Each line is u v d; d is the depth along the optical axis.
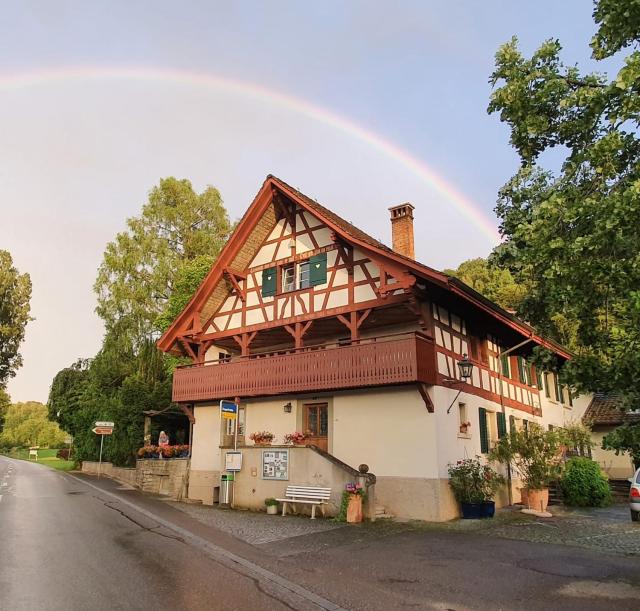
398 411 15.23
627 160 6.74
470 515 14.39
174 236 33.81
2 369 43.31
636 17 6.42
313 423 17.22
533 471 15.88
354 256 17.11
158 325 28.62
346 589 7.48
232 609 6.51
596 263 6.40
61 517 13.54
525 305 8.32
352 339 16.39
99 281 31.28
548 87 7.30
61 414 39.56
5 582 7.49
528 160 8.05
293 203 19.16
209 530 12.09
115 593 7.01
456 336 16.98
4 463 45.78
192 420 20.38
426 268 14.50
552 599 7.00
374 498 14.20
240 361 18.45
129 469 25.42
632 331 6.48
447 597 7.14
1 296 43.06
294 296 18.41
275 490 15.53
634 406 6.50
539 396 23.95
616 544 10.60
